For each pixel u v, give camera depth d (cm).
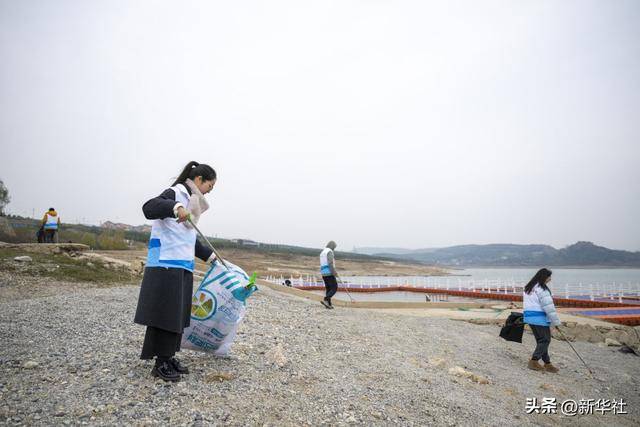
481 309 1340
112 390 319
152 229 355
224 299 404
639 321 1425
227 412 308
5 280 1004
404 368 548
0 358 383
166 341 340
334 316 960
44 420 262
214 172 379
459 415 415
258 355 481
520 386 586
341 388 417
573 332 1114
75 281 1098
